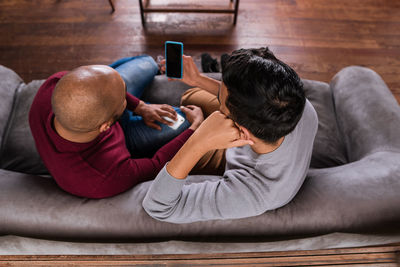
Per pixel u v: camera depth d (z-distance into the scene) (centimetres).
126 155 92
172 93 137
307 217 80
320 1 234
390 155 94
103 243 84
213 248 92
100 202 83
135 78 133
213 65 182
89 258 124
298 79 57
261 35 214
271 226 81
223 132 65
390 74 201
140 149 110
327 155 119
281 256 126
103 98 71
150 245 90
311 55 207
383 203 80
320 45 212
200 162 106
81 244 87
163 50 204
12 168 115
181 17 220
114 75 76
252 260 126
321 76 199
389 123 106
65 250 91
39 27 212
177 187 72
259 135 61
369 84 123
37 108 91
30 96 130
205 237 82
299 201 82
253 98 54
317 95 137
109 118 77
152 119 111
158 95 137
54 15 218
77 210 82
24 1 224
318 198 82
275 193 73
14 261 122
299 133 69
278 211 81
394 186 82
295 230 81
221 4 214
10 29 211
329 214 80
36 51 202
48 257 122
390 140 101
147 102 136
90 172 83
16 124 123
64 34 209
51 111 86
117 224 81
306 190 85
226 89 59
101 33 211
